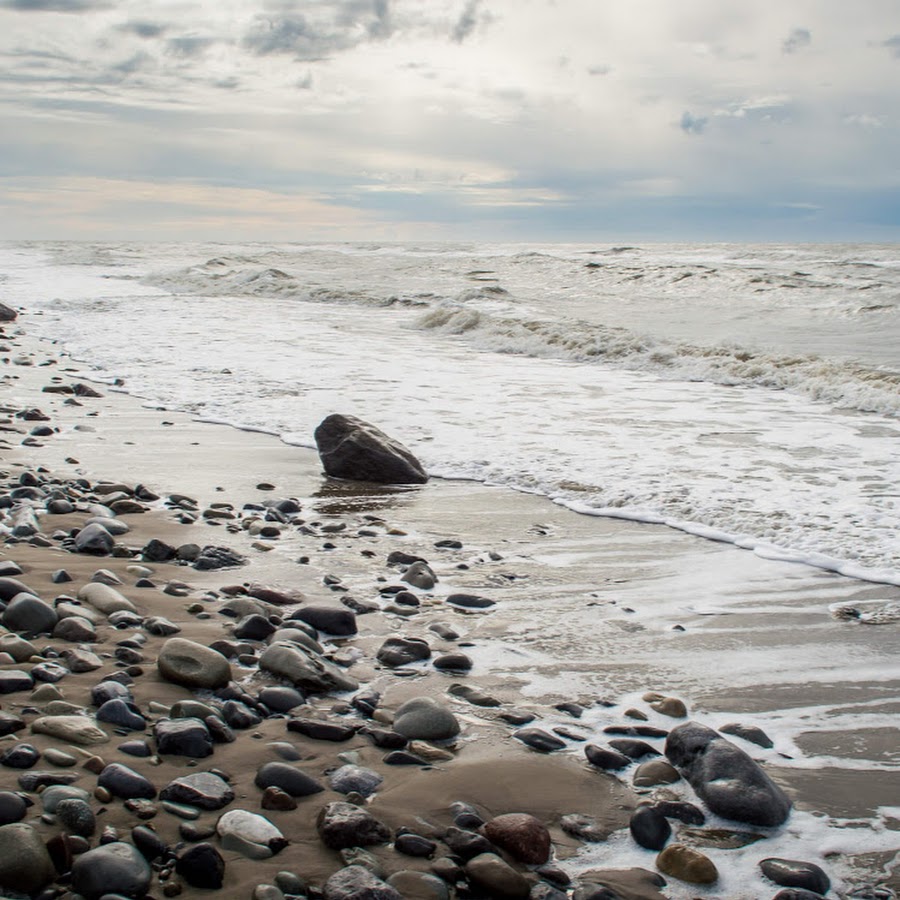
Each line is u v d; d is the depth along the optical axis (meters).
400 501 7.03
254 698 3.57
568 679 3.97
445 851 2.64
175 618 4.44
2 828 2.36
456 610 4.79
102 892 2.29
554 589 5.14
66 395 11.16
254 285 26.83
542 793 3.00
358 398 11.12
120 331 17.47
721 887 2.56
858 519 6.36
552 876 2.58
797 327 19.03
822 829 2.88
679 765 3.17
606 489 7.22
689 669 4.09
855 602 4.94
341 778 2.99
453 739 3.37
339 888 2.37
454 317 18.28
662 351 14.29
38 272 35.06
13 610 4.08
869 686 3.93
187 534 5.96
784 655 4.25
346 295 24.14
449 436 9.15
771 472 7.72
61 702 3.29
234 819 2.65
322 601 4.82
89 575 4.95
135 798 2.74
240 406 10.57
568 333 16.03
